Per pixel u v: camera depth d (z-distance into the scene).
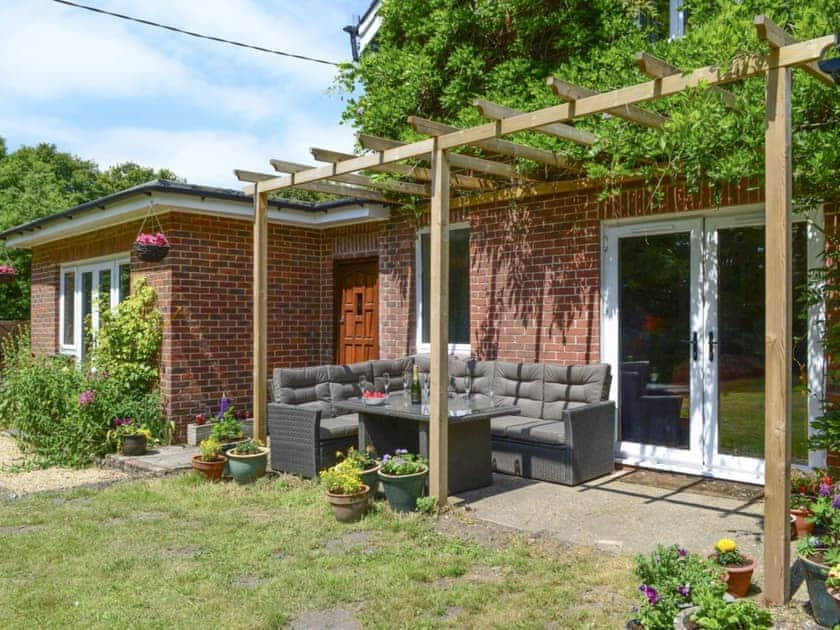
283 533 4.96
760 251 5.94
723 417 6.16
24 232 11.28
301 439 6.53
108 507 5.70
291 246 9.84
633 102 4.18
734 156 4.86
